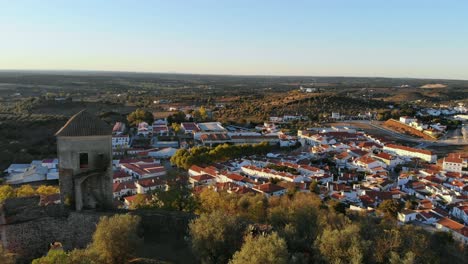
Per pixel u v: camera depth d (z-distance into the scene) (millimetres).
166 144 188500
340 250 40062
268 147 172625
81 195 50531
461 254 58156
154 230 50719
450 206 105188
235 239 42906
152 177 126062
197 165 140750
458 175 135750
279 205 66375
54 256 33906
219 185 108000
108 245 39531
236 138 193125
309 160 159000
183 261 43875
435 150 191625
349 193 110875
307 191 111438
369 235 47438
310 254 42438
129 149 174500
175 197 65625
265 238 38875
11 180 119688
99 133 51156
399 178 129500
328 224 49906
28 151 152125
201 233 42656
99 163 51531
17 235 45938
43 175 124562
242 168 140625
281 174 127812
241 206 68688
